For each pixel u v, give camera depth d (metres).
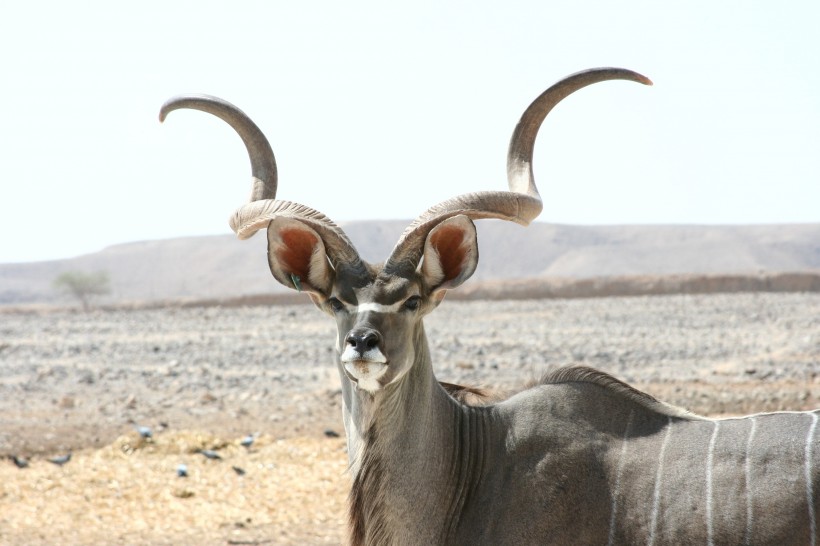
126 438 35.09
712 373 52.00
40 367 62.31
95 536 26.88
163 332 87.62
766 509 13.86
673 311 98.94
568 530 14.81
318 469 32.72
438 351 65.56
